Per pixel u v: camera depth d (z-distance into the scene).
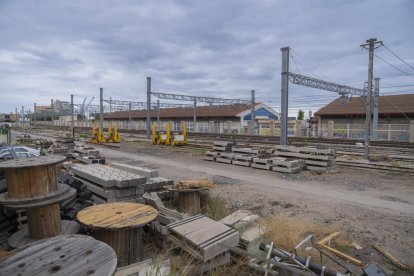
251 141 27.09
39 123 106.31
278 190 9.57
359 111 39.44
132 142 30.83
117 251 4.01
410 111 34.69
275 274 4.02
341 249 5.25
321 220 6.74
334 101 46.75
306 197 8.71
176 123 63.56
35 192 3.73
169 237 4.17
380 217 6.97
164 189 6.92
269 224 5.93
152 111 69.75
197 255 3.67
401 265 4.65
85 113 73.25
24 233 4.18
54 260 2.12
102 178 5.78
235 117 55.00
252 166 14.15
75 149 14.07
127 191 5.80
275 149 14.80
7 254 3.63
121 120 83.62
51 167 3.92
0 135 23.31
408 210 7.54
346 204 8.02
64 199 3.92
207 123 56.44
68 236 2.52
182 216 5.05
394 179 11.63
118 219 4.04
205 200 7.18
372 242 5.56
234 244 3.99
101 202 5.79
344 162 15.02
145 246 4.88
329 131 38.75
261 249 4.47
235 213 5.27
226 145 16.42
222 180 11.15
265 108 66.50
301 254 4.85
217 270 3.83
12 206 3.55
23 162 3.78
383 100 41.06
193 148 23.61
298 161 13.27
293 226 5.99
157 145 26.98
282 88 18.30
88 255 2.20
